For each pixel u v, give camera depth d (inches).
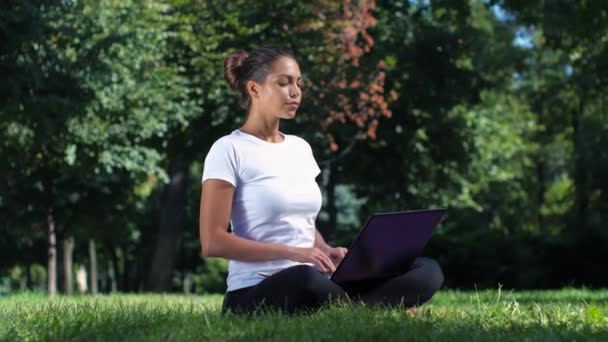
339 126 910.4
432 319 179.3
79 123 739.4
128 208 1150.3
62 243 1232.2
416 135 1017.5
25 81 644.1
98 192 1074.1
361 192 1136.2
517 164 1421.0
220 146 193.5
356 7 819.4
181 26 832.3
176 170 1029.8
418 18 988.6
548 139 1371.8
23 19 625.3
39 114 673.0
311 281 183.3
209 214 189.9
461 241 1010.7
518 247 994.7
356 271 189.8
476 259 1002.1
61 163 844.0
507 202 1469.0
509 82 1279.5
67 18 721.0
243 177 193.0
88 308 215.3
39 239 1311.5
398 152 1038.4
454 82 969.5
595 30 713.6
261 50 197.2
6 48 636.1
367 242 184.9
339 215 1691.7
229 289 196.1
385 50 962.7
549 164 1660.9
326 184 1173.1
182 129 839.1
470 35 982.4
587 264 972.6
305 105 823.1
